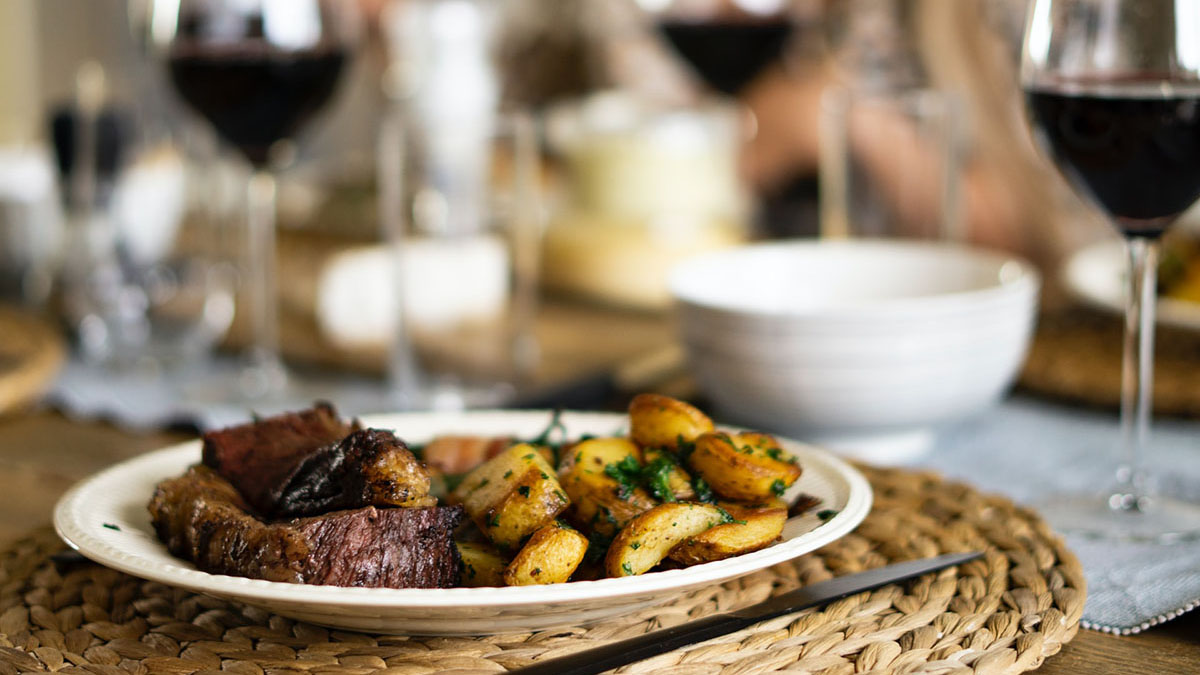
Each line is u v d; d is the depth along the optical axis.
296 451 0.77
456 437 0.82
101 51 1.80
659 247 1.31
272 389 1.10
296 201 1.35
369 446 0.73
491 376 1.12
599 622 0.74
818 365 0.90
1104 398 1.00
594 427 0.84
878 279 1.03
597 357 1.17
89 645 0.74
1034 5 0.85
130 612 0.77
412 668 0.71
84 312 1.23
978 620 0.74
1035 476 0.92
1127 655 0.75
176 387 1.12
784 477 0.75
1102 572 0.81
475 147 1.12
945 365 0.91
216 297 1.29
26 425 1.03
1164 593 0.78
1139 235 0.86
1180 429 0.98
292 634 0.74
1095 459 0.94
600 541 0.75
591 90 1.82
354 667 0.72
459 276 1.11
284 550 0.71
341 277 1.20
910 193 1.18
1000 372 0.93
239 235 1.41
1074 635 0.75
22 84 1.92
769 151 1.57
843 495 0.76
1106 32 0.82
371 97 1.72
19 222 1.30
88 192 1.22
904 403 0.91
